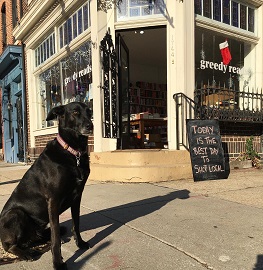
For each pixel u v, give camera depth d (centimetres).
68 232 340
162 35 837
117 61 718
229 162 737
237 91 742
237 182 579
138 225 350
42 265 264
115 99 699
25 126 1175
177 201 449
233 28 780
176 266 250
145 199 466
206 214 383
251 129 806
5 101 1439
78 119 269
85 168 280
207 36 738
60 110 277
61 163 264
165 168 602
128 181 597
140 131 855
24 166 1091
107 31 684
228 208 408
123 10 701
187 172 625
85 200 471
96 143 712
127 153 618
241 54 817
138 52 1003
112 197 485
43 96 1088
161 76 1195
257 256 263
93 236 324
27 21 1045
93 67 714
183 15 655
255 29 841
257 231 322
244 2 812
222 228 332
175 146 665
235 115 724
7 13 1353
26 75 1170
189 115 659
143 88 1133
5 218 273
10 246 278
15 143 1319
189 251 276
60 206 271
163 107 1173
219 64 762
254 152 775
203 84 724
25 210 281
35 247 302
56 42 947
